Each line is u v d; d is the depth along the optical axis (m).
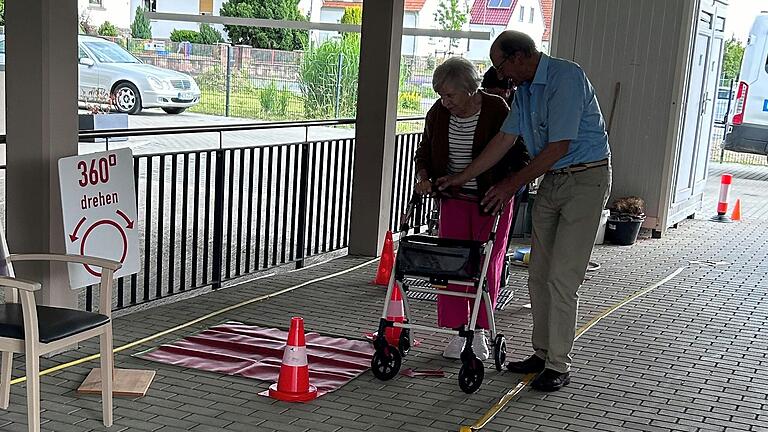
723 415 4.51
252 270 7.19
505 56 4.47
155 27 27.61
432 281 4.92
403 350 5.13
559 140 4.39
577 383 4.83
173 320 5.58
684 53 9.10
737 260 8.53
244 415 4.15
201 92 22.75
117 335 5.22
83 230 4.68
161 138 15.95
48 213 4.65
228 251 6.66
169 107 19.47
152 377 4.49
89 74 18.75
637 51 9.29
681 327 6.10
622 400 4.62
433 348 5.34
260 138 17.03
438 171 5.09
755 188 14.71
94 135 5.23
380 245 7.81
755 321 6.37
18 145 4.66
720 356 5.49
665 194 9.39
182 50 23.75
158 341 5.15
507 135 4.63
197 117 20.25
